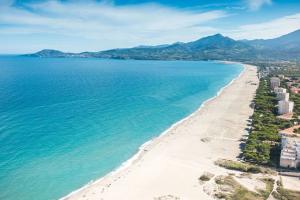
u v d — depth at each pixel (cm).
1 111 16350
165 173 9431
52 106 17988
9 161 10050
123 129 13762
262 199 7869
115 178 9125
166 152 11094
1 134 12500
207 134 13250
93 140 12231
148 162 10238
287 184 8738
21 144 11512
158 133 13350
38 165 9850
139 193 8250
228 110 17888
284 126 14262
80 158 10512
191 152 11119
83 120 15000
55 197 8081
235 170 9625
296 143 10688
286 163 9756
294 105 18675
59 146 11475
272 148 11231
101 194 8206
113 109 17588
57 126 13875
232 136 13025
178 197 7994
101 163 10188
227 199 7838
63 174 9344
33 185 8644
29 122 14362
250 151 10869
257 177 9112
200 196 8044
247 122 15288
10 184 8650
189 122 15125
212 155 10850
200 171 9556
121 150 11300
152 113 16925
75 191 8388
